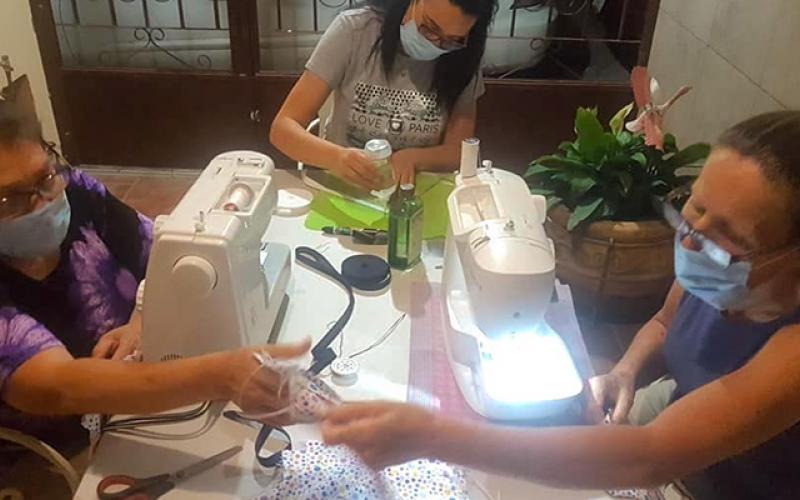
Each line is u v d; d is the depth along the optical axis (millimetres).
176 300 1180
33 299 1308
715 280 1049
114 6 3236
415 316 1451
